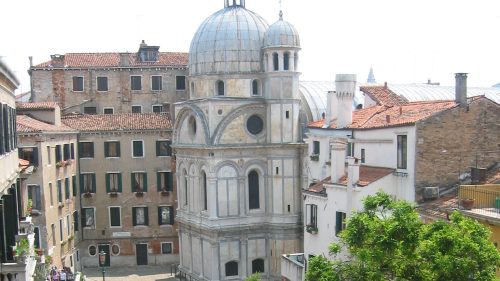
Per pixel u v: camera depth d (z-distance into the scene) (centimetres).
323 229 3145
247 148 4656
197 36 5012
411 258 1700
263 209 4781
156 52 6350
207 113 4616
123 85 6197
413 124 2772
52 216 4484
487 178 2759
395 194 2898
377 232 1789
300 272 3294
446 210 2492
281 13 4806
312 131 3862
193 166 4866
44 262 2877
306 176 4681
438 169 2812
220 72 4806
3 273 1894
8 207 2248
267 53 4722
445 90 5688
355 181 2838
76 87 6138
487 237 1700
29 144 4219
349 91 3434
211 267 4656
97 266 5462
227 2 5159
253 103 4678
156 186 5481
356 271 1798
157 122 5497
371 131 3117
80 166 5353
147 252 5528
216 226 4600
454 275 1593
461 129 2833
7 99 2155
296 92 4728
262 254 4800
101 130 5331
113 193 5422
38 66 6059
